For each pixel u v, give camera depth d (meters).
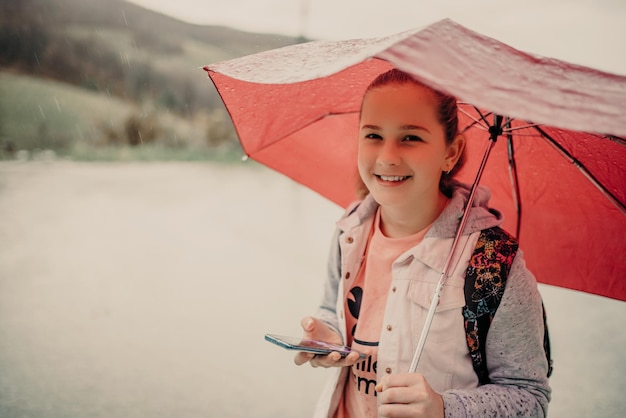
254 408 3.65
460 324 1.46
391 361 1.51
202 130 15.20
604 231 1.85
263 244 6.78
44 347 4.30
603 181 1.69
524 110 1.04
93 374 3.95
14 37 15.35
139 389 3.80
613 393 3.87
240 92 1.78
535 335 1.45
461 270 1.48
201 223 7.68
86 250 6.53
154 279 5.66
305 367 4.20
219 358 4.23
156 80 16.02
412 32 1.20
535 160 1.82
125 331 4.58
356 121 1.91
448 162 1.58
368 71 1.71
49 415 3.47
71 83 15.64
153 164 13.05
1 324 4.62
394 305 1.54
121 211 8.40
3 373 3.90
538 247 1.96
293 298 5.30
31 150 13.71
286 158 2.06
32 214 8.09
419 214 1.59
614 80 1.21
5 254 6.32
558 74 1.18
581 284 1.92
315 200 9.01
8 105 14.52
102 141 14.58
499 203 1.98
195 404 3.65
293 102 1.84
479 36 1.24
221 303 5.15
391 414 1.34
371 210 1.68
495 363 1.47
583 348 4.54
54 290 5.35
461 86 1.06
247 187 10.18
